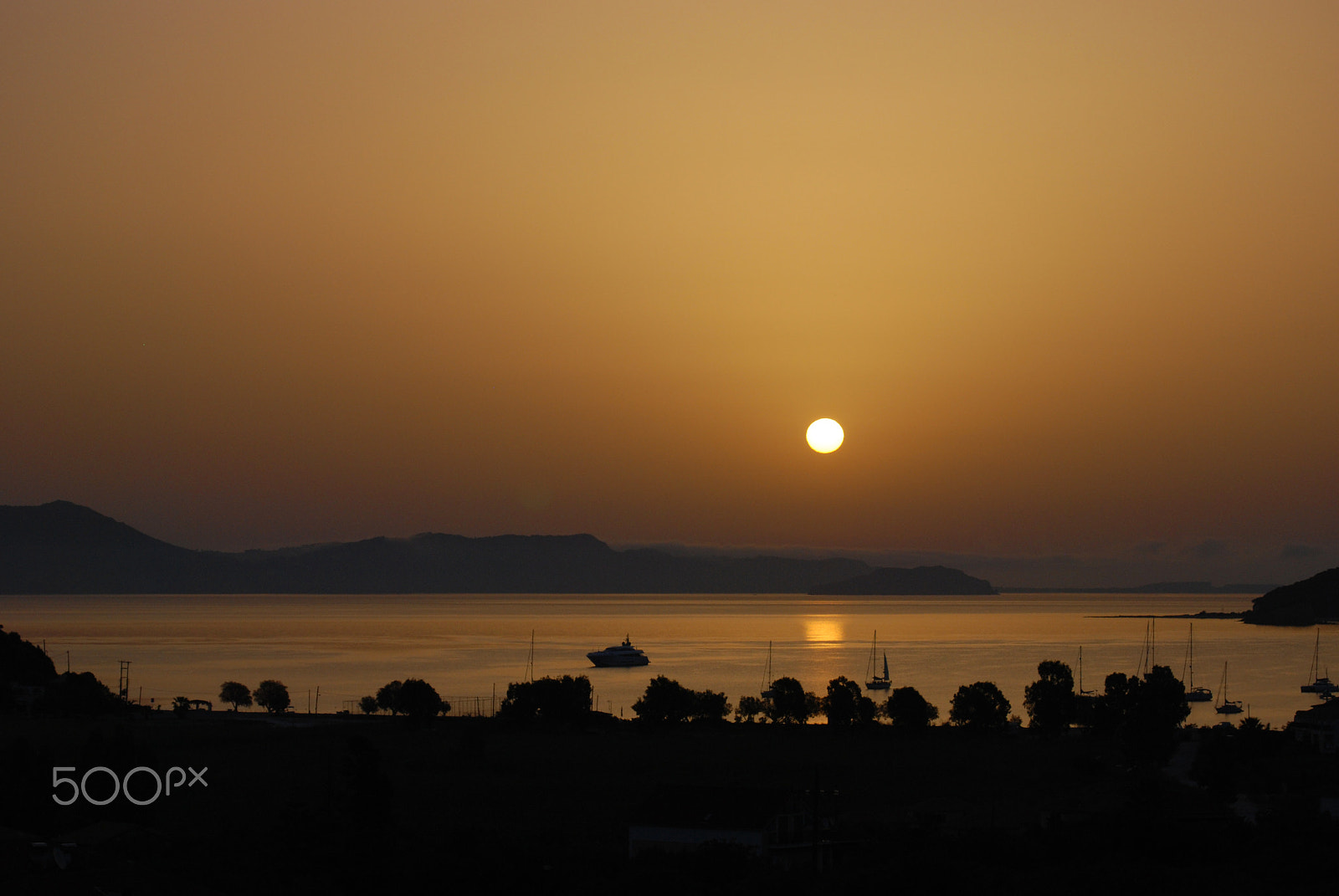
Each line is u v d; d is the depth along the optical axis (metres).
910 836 127.94
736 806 126.31
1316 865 111.38
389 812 133.25
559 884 112.31
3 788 138.00
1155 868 112.00
